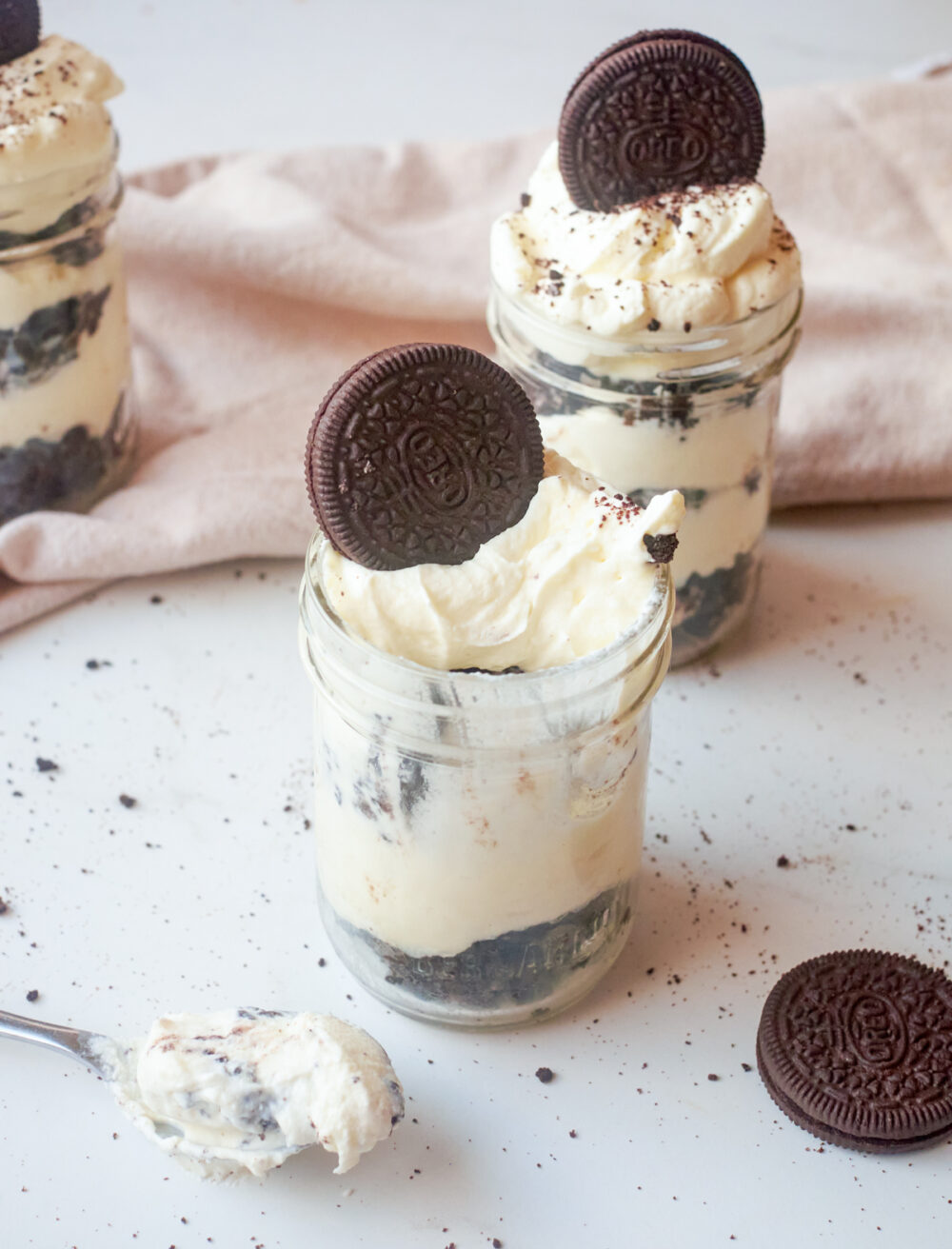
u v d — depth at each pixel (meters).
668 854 0.60
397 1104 0.53
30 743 0.62
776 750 0.62
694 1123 0.55
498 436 0.53
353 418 0.52
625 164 0.60
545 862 0.53
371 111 0.82
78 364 0.65
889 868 0.59
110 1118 0.54
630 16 0.89
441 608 0.53
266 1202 0.53
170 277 0.72
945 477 0.68
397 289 0.71
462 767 0.52
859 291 0.70
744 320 0.59
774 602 0.66
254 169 0.75
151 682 0.64
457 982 0.55
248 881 0.59
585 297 0.59
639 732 0.54
